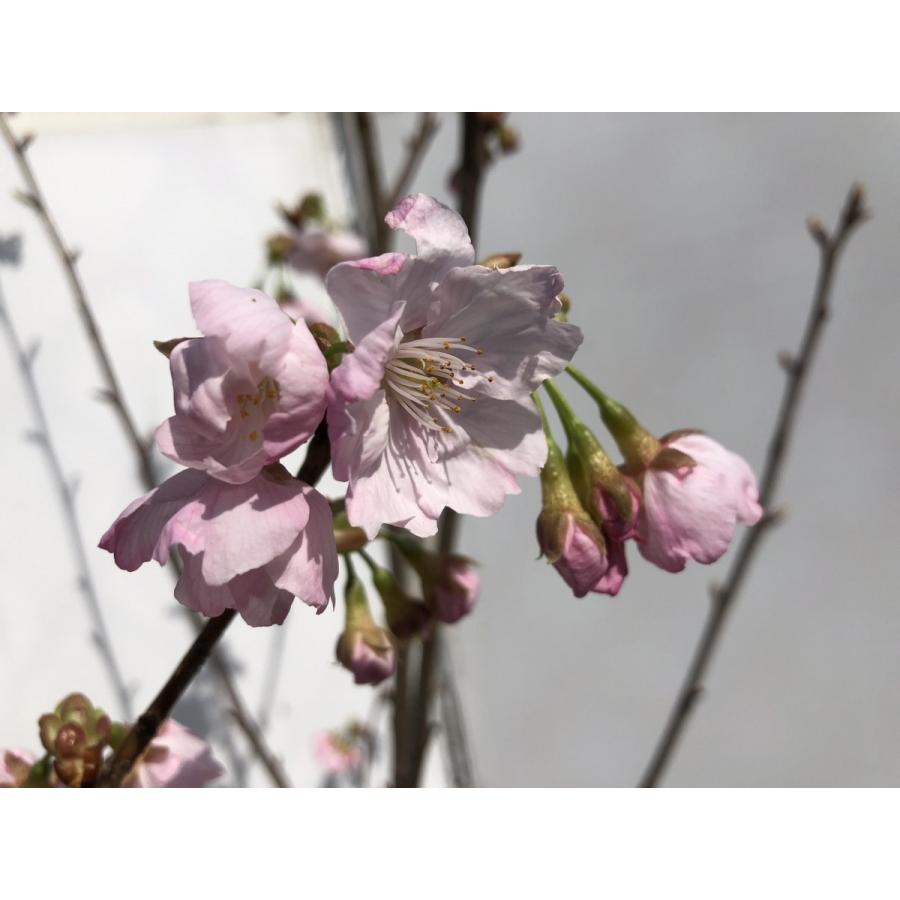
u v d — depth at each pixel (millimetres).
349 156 682
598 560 389
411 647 509
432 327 375
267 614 366
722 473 398
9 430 506
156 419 542
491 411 380
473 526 741
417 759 471
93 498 523
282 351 356
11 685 497
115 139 541
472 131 466
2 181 508
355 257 531
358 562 621
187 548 358
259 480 365
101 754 397
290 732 600
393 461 374
